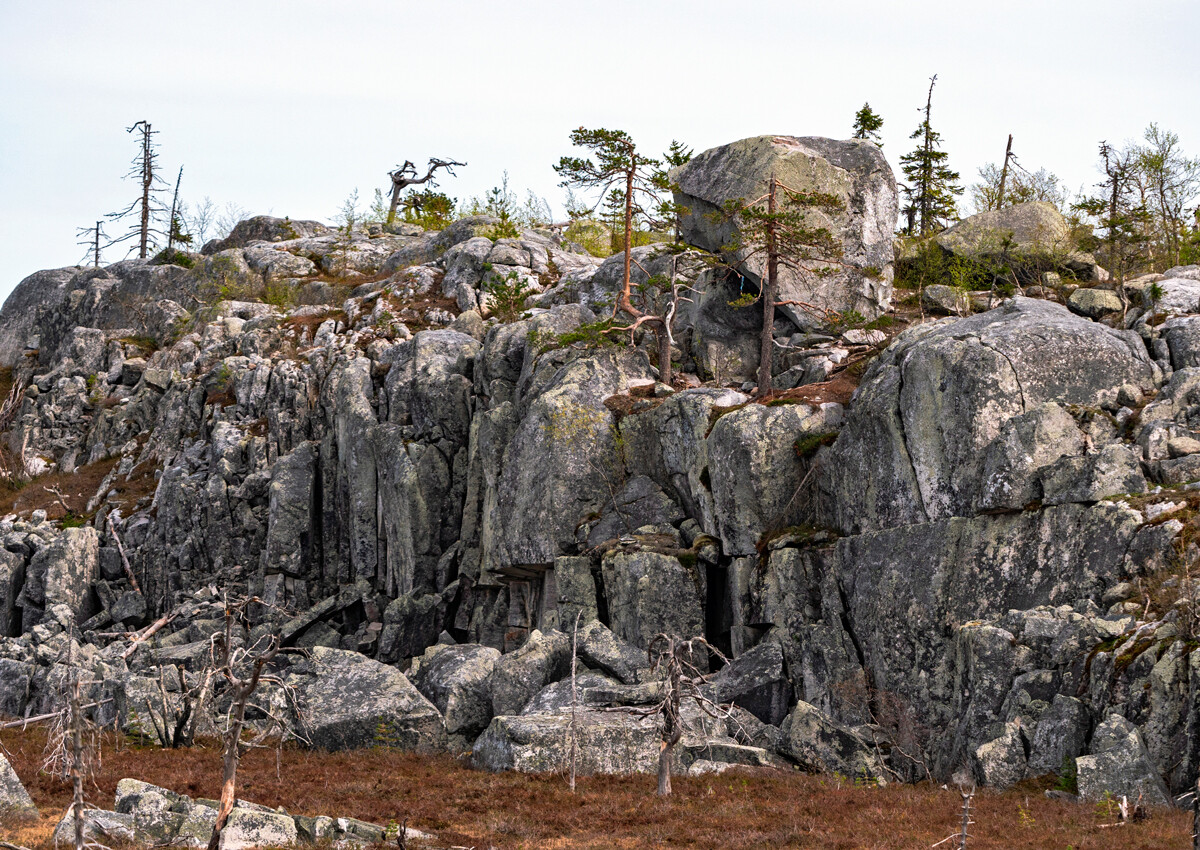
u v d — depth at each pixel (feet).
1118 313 155.33
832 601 129.70
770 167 178.40
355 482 193.67
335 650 151.43
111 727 145.07
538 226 321.73
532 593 166.81
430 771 122.52
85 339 287.48
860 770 114.01
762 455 141.18
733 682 131.23
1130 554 105.91
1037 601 111.45
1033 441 117.39
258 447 211.41
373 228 343.67
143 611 202.39
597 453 159.63
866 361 155.63
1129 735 92.73
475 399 189.67
